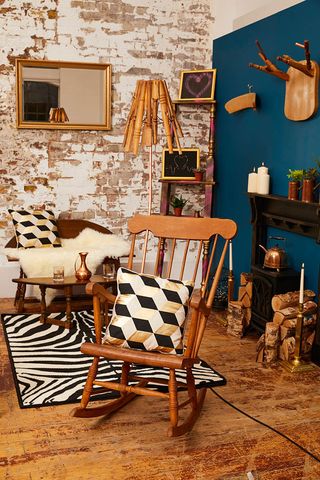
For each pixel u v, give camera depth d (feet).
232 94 15.87
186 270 17.89
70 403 9.61
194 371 11.05
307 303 11.80
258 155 14.40
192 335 8.29
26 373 10.81
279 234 13.38
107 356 8.46
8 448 8.09
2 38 15.87
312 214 11.60
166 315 8.77
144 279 9.13
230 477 7.45
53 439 8.38
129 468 7.63
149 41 17.13
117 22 16.74
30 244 15.34
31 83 16.20
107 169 17.31
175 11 17.22
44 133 16.61
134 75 17.15
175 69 17.52
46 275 14.57
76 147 16.96
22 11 15.90
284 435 8.57
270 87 13.67
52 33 16.24
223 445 8.29
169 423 8.98
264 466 7.70
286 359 11.45
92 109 16.83
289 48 12.80
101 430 8.70
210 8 17.52
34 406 9.42
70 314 13.58
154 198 17.85
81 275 13.74
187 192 18.12
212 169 16.83
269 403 9.75
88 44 16.58
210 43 17.71
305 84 11.91
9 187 16.56
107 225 17.57
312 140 11.98
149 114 11.65
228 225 10.01
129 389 8.63
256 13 14.93
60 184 16.98
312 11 11.85
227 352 12.32
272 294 12.25
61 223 16.65
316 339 11.52
